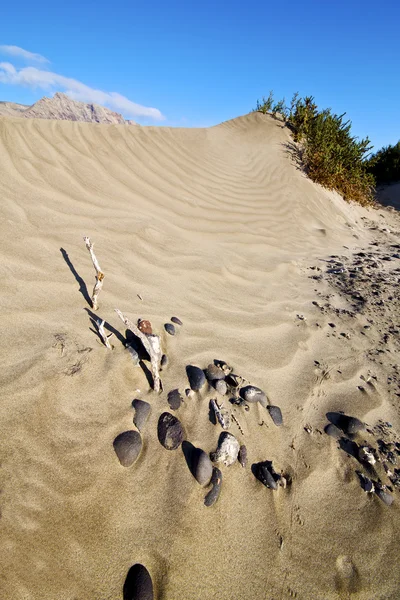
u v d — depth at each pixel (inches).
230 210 186.9
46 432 53.4
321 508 59.8
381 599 50.9
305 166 282.5
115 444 55.7
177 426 61.7
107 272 96.9
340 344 104.0
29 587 39.9
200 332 89.1
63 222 111.0
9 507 44.4
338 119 306.7
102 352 68.8
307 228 212.5
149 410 63.3
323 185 273.4
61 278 86.5
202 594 45.6
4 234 94.1
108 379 64.5
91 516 47.5
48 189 125.6
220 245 149.1
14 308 72.7
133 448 55.8
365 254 189.5
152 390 67.6
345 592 50.6
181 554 47.9
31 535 43.3
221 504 54.9
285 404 77.2
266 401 75.0
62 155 150.3
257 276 135.7
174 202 166.7
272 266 149.9
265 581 48.9
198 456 57.5
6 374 58.4
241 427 67.2
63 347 66.6
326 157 275.0
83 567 43.3
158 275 107.4
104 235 113.8
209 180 208.8
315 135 297.6
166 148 217.2
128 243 116.2
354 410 80.2
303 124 314.3
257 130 320.5
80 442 54.1
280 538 54.1
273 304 118.3
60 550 43.5
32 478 48.0
